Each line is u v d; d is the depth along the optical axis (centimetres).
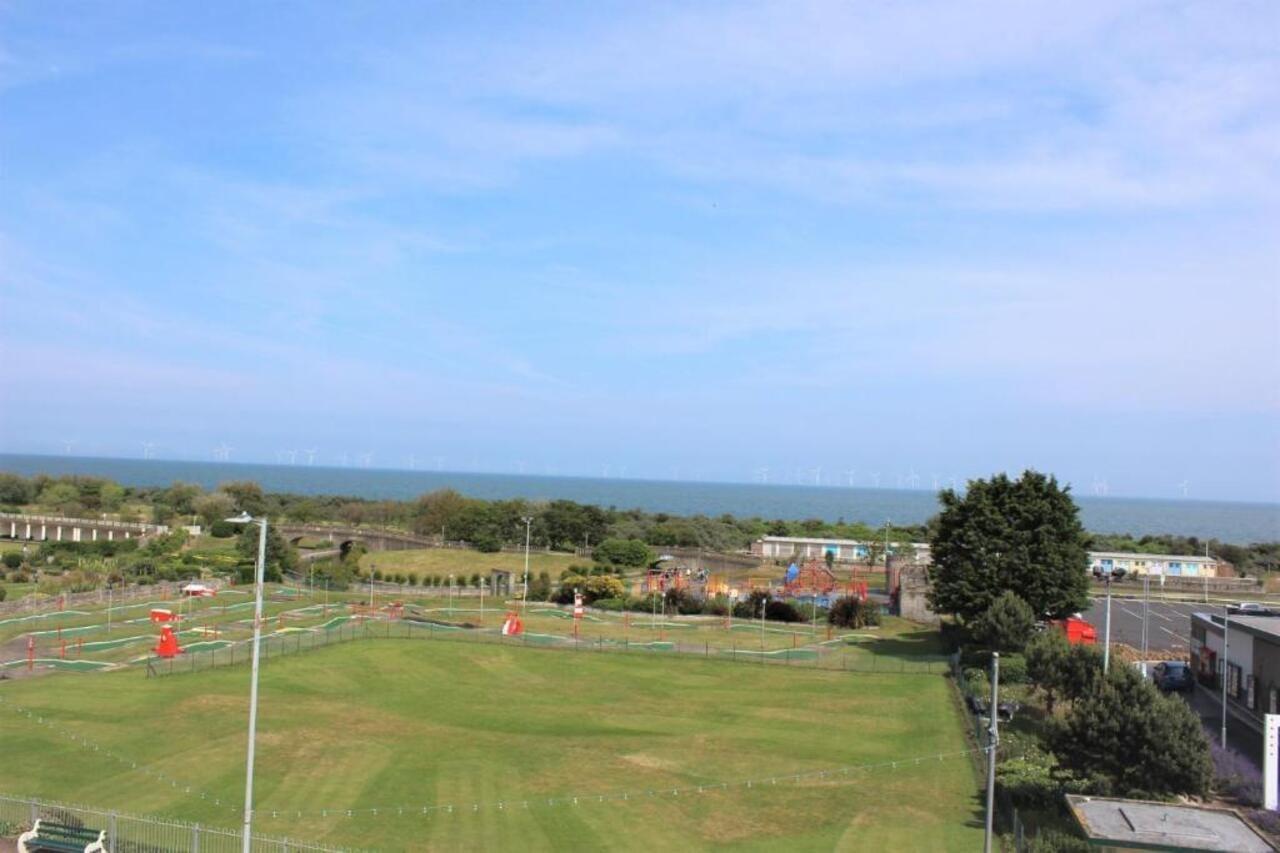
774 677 7006
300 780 4397
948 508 8369
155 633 8000
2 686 5950
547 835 3819
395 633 8244
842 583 12700
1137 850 3019
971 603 7769
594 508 16700
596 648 7906
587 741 5188
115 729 5103
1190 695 6625
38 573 11725
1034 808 4147
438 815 4000
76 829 3341
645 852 3675
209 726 5225
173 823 3488
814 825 3991
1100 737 4047
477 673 6912
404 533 16200
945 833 3891
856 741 5303
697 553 14875
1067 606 7650
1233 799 4025
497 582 12050
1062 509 7862
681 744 5175
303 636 7750
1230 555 16650
